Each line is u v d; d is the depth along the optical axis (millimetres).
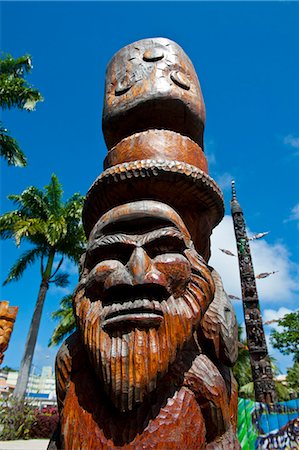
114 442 1569
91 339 1736
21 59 10422
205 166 2498
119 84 2781
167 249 1918
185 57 2936
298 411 5637
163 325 1712
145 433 1565
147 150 2295
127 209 1997
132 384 1567
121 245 1911
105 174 2162
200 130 2740
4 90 9586
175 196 2197
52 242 12008
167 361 1648
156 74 2645
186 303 1828
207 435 1751
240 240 9211
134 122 2648
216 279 2242
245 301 8414
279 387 14906
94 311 1820
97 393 1749
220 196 2316
